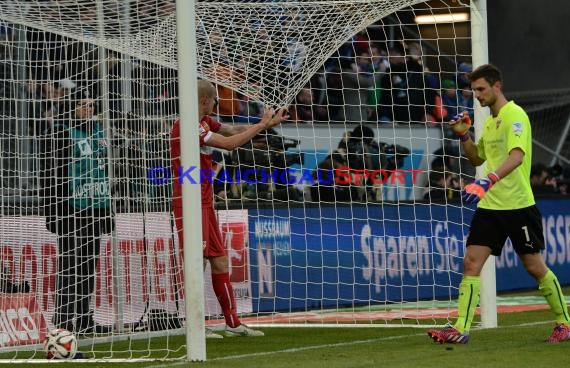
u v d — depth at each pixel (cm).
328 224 3294
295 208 3222
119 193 2541
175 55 2505
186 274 1848
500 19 5194
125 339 2447
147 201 2548
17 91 2669
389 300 3244
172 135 2308
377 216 3388
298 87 2772
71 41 2664
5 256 2419
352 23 2616
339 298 3219
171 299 2588
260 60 2684
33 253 2459
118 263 2500
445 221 3459
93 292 2467
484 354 1847
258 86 2753
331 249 3288
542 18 5247
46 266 2467
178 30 1841
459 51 4116
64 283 2447
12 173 2594
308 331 2500
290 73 2727
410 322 2748
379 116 3991
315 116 3797
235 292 3012
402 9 2734
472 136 3972
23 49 2675
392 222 3400
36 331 2420
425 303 3334
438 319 2825
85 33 2361
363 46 4047
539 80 5216
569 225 4109
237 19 2564
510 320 2708
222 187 3288
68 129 2478
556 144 5012
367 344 2100
